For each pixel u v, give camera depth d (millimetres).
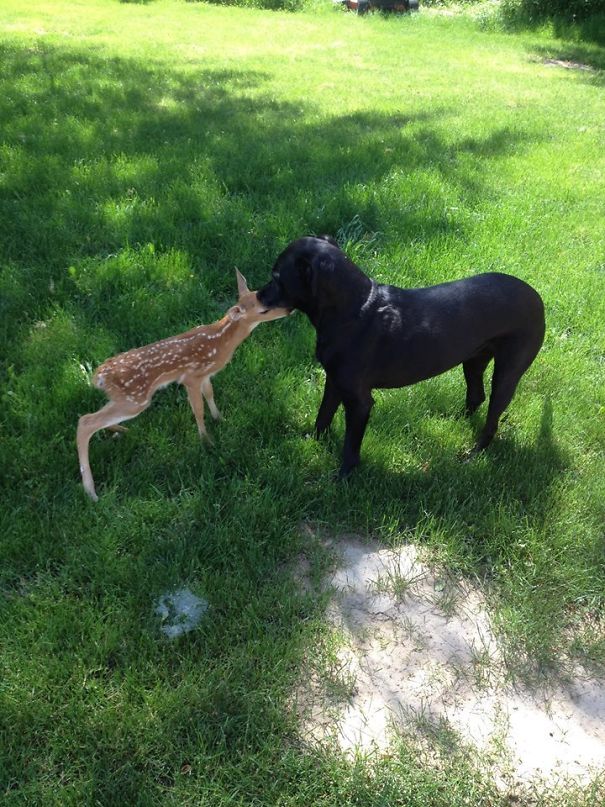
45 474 1896
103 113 4672
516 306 1902
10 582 1641
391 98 5914
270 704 1422
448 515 1884
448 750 1377
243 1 10812
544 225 3588
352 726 1408
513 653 1576
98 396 2146
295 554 1773
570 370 2502
